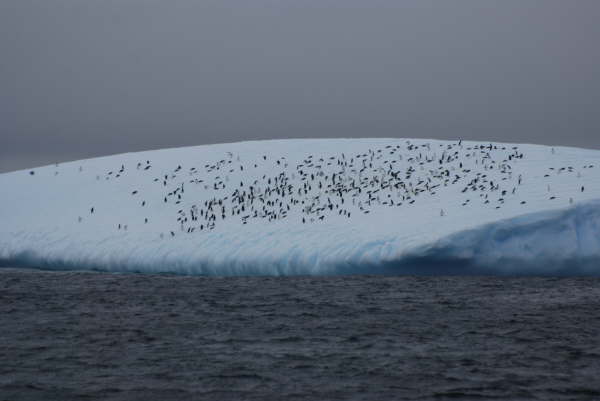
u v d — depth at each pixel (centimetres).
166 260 7206
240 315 4350
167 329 3881
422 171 8350
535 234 6191
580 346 3438
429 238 6128
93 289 5703
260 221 7606
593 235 6212
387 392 2684
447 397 2628
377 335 3703
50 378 2864
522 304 4734
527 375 2898
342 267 6388
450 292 5294
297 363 3091
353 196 7912
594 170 7688
